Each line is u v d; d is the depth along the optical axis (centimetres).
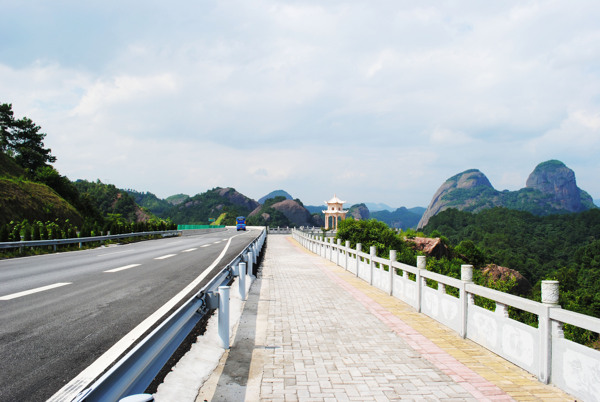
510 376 483
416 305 858
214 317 729
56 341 514
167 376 430
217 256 1780
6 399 346
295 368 504
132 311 686
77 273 1178
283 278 1380
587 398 401
